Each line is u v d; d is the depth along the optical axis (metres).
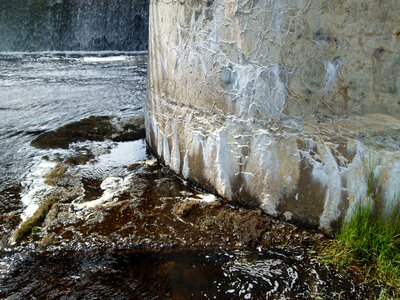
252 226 2.91
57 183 3.67
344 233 2.66
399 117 2.46
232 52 2.88
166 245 2.79
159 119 3.90
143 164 4.04
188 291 2.41
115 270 2.58
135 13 12.87
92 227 2.97
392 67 2.39
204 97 3.19
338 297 2.32
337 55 2.50
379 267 2.48
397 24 2.32
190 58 3.23
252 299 2.34
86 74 9.07
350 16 2.40
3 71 9.15
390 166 2.53
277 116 2.79
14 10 11.84
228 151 3.11
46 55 11.70
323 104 2.62
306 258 2.63
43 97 6.84
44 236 2.88
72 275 2.54
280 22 2.61
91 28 12.61
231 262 2.63
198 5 3.04
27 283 2.47
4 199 3.40
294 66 2.63
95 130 5.07
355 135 2.58
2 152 4.41
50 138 4.82
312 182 2.76
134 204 3.26
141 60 11.32
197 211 3.14
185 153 3.53
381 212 2.60
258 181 2.99
